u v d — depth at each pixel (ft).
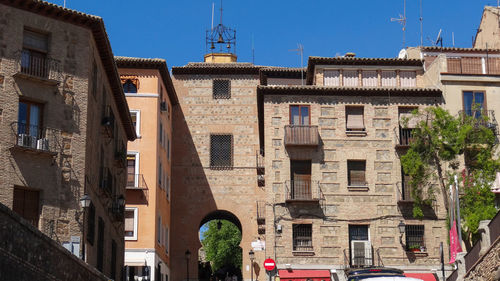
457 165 136.87
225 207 189.57
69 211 96.32
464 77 150.00
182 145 193.47
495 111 148.56
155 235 161.38
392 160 147.13
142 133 165.99
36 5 98.48
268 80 193.36
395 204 144.97
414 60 156.04
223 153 193.47
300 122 148.56
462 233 135.13
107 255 118.32
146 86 169.17
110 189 119.03
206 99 196.24
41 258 66.13
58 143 97.40
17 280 60.13
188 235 188.55
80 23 102.94
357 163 147.64
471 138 137.39
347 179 146.20
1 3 97.04
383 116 149.18
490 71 158.92
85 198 89.71
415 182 142.61
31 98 96.63
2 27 96.43
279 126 147.95
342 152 147.13
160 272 168.66
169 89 183.21
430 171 144.36
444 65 150.61
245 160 192.54
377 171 146.72
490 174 135.03
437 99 149.79
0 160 92.43
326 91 148.97
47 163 95.86
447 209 138.31
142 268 158.92
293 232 143.33
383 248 142.92
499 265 89.81
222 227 265.75
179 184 191.21
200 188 190.80
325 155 147.02
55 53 99.96
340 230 143.43
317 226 143.33
